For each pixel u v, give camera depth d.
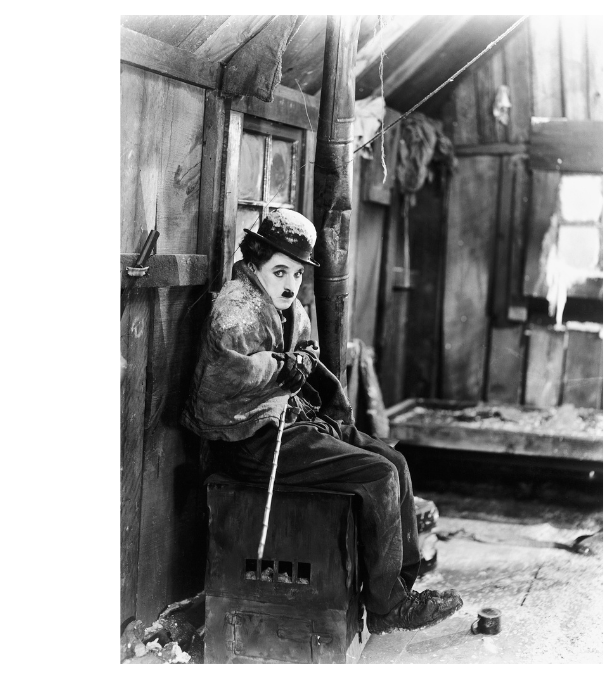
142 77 3.05
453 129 6.49
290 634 2.98
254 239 3.16
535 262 6.34
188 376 3.47
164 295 3.28
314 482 2.99
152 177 3.16
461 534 4.97
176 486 3.44
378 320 6.17
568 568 4.40
